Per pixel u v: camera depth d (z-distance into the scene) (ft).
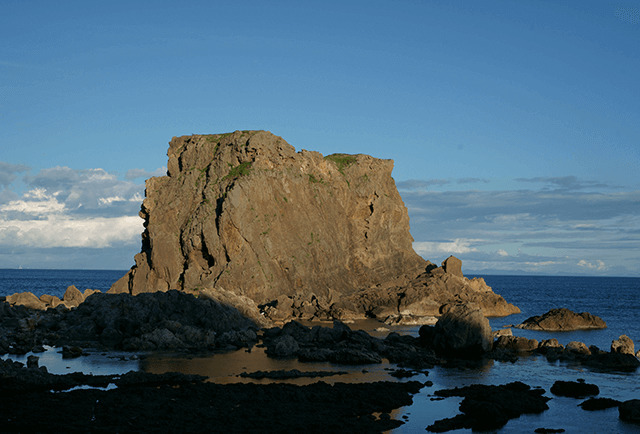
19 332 230.07
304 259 371.15
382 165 451.53
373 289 378.73
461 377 166.40
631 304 537.65
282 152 389.60
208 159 399.24
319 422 117.29
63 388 142.20
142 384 147.02
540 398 141.90
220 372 164.14
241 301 269.44
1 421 115.24
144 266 373.40
